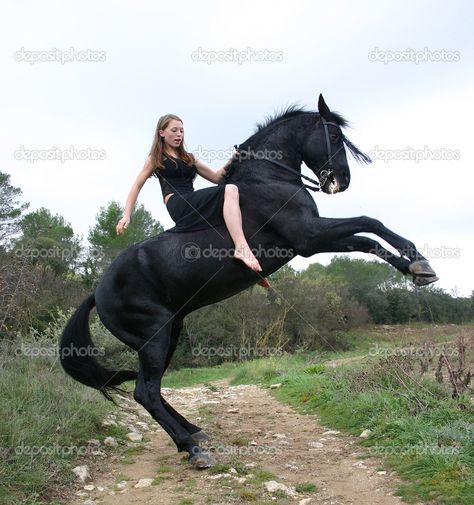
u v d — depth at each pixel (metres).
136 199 5.49
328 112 5.36
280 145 5.29
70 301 17.53
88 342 5.53
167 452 5.59
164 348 5.18
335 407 7.45
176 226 5.22
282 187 4.99
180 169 5.41
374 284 35.50
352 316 30.77
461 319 24.83
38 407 5.66
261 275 5.08
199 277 5.00
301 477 4.55
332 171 5.26
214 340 29.00
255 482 4.41
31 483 4.17
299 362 17.80
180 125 5.38
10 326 8.58
